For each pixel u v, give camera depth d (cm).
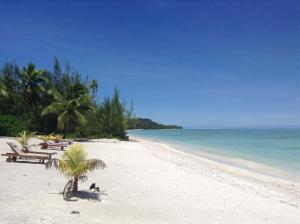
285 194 1380
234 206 1053
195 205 1025
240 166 2384
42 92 4688
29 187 1084
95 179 1315
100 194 1059
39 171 1402
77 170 988
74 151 1022
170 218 866
